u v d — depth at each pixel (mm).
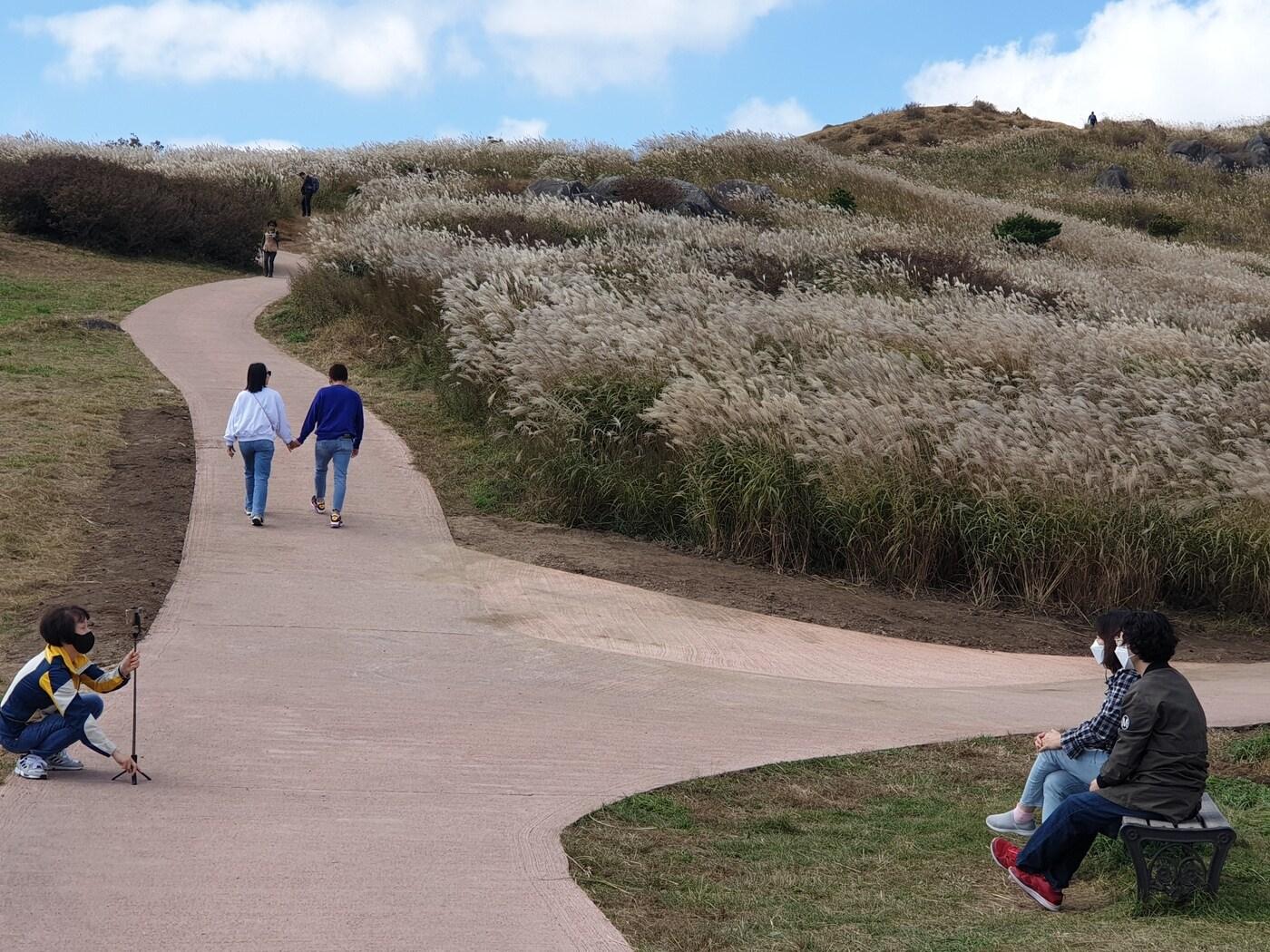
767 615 10570
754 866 5438
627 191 35594
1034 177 59656
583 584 10789
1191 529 12125
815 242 28562
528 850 5242
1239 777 7051
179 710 6801
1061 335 17953
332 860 4965
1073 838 5133
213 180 38188
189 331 21281
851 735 7504
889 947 4539
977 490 12078
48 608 8477
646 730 7250
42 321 19797
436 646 8617
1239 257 43656
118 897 4492
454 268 21156
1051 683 9406
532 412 13711
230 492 12258
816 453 12234
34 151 41531
